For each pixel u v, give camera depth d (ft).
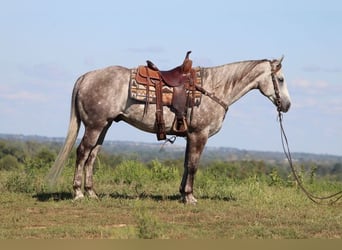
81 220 42.50
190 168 49.62
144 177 67.67
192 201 49.75
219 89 49.83
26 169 68.39
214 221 43.11
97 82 48.57
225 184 64.28
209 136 50.01
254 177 70.08
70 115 49.90
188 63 49.21
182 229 39.50
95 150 50.70
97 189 59.16
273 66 51.31
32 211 45.70
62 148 49.67
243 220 43.57
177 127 48.85
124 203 48.93
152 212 45.88
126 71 49.21
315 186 68.03
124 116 49.21
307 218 45.73
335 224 43.21
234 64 50.80
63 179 61.67
